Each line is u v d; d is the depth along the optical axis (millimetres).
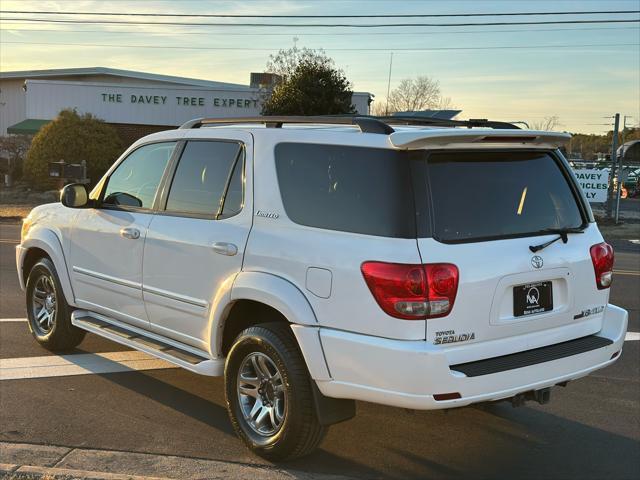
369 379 3598
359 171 3764
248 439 4180
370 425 4766
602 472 4117
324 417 3859
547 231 4027
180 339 4785
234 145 4492
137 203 5156
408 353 3461
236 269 4195
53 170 22734
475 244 3666
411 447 4418
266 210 4141
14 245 13805
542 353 3918
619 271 12219
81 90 34156
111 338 5207
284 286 3900
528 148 4109
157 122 34156
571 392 5551
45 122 34500
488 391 3627
